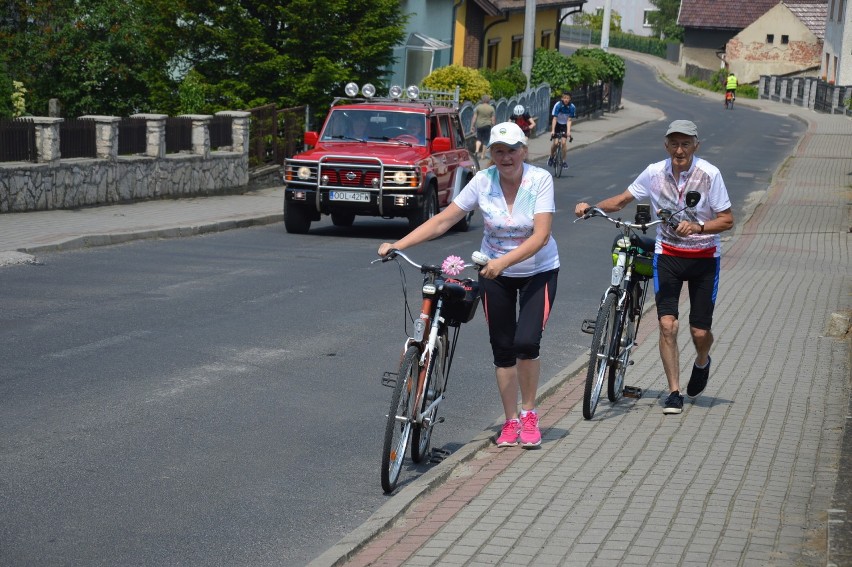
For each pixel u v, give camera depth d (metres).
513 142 6.44
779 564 4.88
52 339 9.49
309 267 14.38
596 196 26.83
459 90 35.66
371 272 14.22
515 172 6.57
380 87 27.44
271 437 7.17
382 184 17.95
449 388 8.83
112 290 11.95
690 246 7.54
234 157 23.16
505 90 43.16
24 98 22.70
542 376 9.36
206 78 26.27
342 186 18.05
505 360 6.86
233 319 10.75
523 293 6.77
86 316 10.50
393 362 9.41
